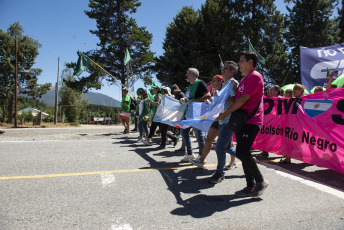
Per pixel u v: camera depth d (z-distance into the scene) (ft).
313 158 13.62
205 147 13.25
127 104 33.04
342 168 12.04
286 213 8.14
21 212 7.87
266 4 81.41
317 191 10.28
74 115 112.16
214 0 78.59
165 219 7.58
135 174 12.40
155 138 28.30
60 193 9.57
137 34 91.61
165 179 11.69
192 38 75.36
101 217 7.63
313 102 14.16
